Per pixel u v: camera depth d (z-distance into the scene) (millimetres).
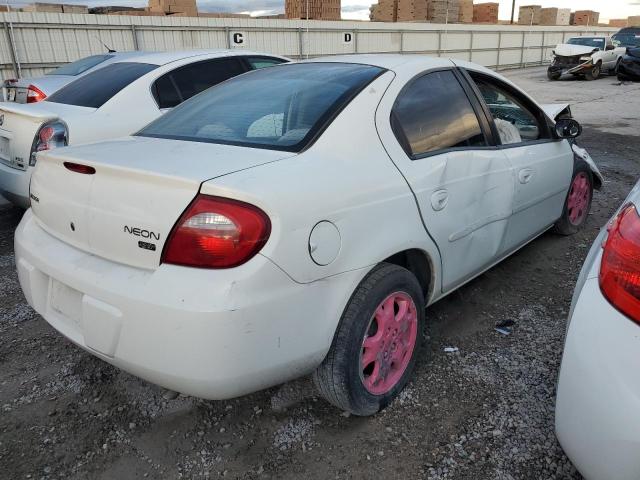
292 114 2449
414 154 2531
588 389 1569
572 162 4039
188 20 18703
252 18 20422
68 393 2641
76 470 2168
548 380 2643
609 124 10609
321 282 2008
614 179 6488
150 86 5180
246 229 1799
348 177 2162
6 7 15484
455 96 2943
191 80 5512
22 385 2707
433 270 2637
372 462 2176
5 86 6586
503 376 2684
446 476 2094
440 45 27703
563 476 2072
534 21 39906
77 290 2043
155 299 1806
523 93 3596
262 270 1811
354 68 2770
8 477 2133
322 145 2236
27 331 3221
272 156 2141
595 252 2006
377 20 30719
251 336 1814
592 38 22016
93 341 1985
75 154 2277
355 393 2258
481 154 2928
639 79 19953
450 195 2645
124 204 1970
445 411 2447
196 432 2363
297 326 1948
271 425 2395
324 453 2230
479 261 3033
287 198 1899
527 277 3793
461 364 2789
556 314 3287
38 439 2334
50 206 2289
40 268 2238
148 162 2062
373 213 2201
